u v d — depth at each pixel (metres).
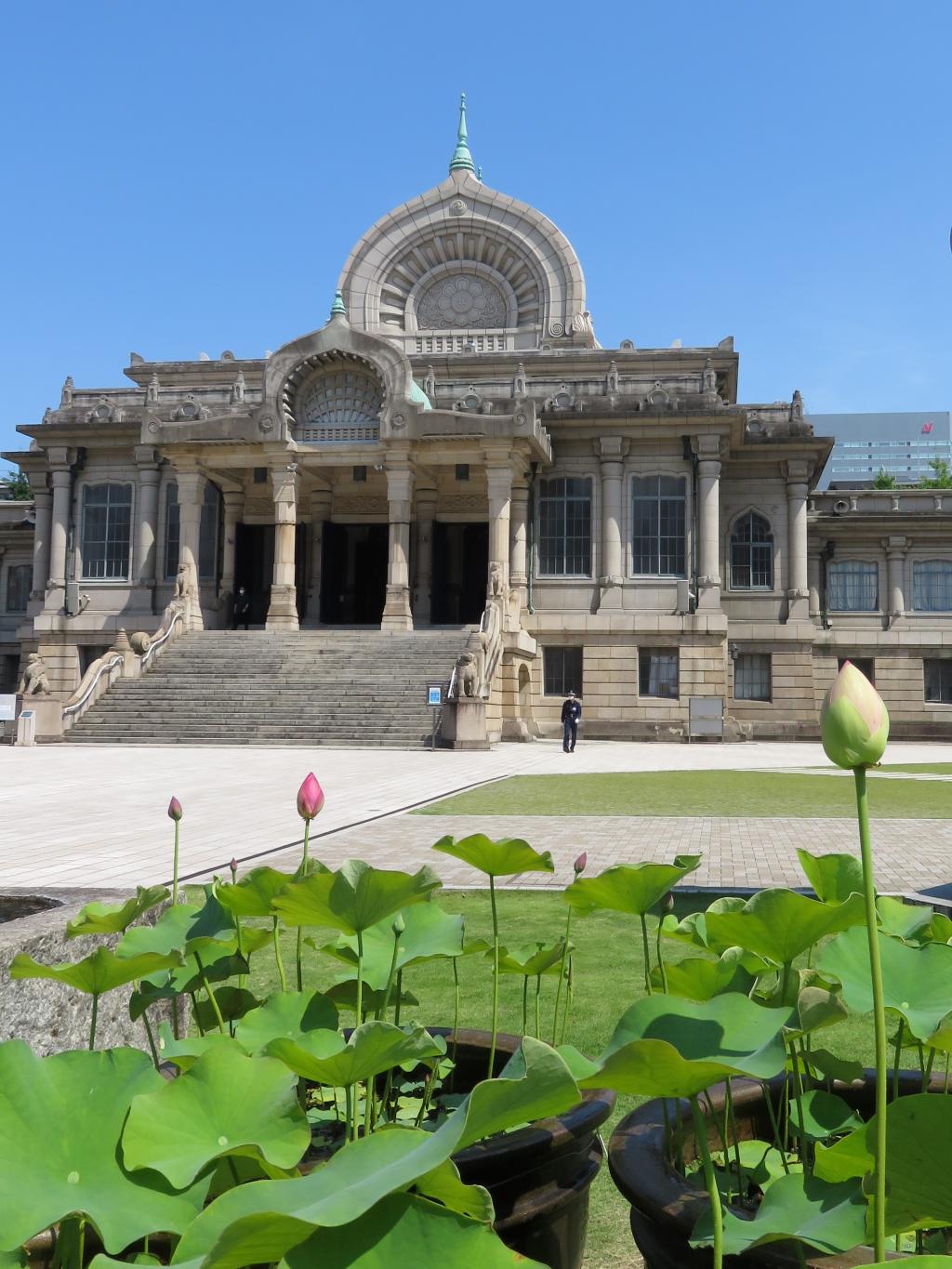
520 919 9.69
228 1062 2.34
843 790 21.92
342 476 46.41
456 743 33.28
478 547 49.16
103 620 47.81
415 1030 2.61
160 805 18.16
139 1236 1.94
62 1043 5.04
